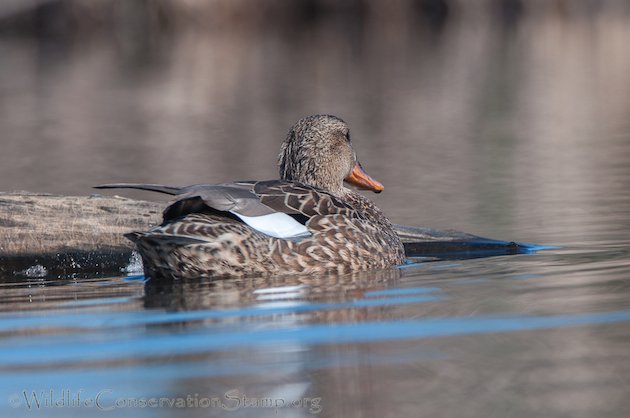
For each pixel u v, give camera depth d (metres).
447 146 23.59
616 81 36.06
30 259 12.52
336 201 11.57
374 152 22.88
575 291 9.53
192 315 8.98
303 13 62.75
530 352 7.55
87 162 21.75
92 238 12.76
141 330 8.47
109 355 7.73
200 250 10.61
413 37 55.34
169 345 7.96
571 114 28.72
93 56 46.25
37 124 28.08
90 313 9.25
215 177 19.41
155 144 24.48
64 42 52.22
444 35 56.19
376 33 57.53
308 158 12.94
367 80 37.59
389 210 15.98
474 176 19.25
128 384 7.04
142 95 34.03
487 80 37.03
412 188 18.11
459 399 6.67
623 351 7.49
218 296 9.80
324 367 7.34
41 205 13.04
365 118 28.64
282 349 7.80
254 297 9.71
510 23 63.44
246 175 19.59
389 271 11.30
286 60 44.88
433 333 8.14
